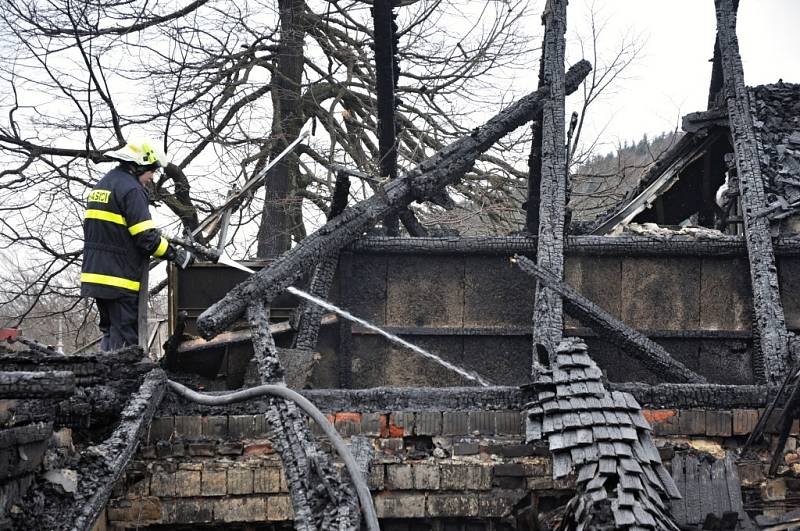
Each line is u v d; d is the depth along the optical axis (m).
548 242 9.73
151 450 7.62
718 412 7.93
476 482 7.76
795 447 7.88
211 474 7.63
